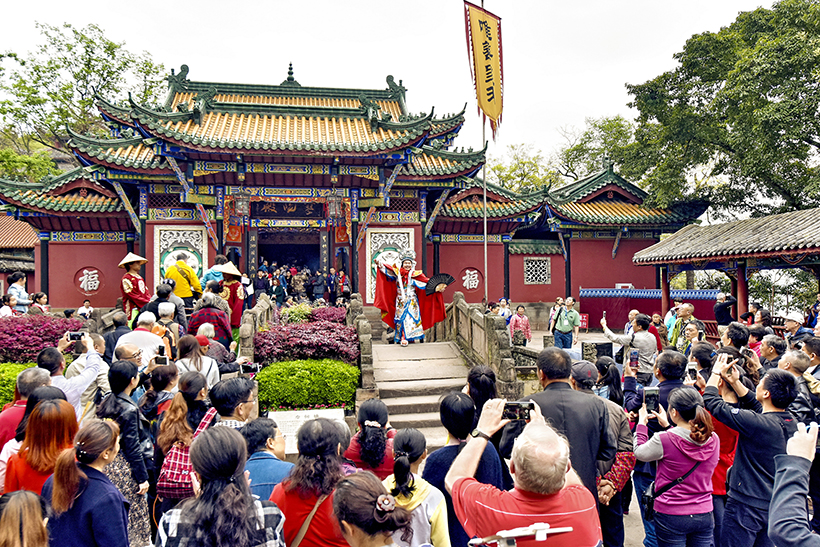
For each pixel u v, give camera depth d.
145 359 6.69
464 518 2.79
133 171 15.94
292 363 9.10
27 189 18.86
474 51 13.70
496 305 15.88
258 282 17.12
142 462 4.46
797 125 18.61
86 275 19.50
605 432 3.95
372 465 3.97
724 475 4.72
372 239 18.14
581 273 24.20
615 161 26.34
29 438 3.66
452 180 17.91
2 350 10.44
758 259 16.42
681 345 10.75
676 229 24.44
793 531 2.74
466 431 3.77
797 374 5.07
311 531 3.02
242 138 15.63
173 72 21.38
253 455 3.57
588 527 2.61
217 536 2.45
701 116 22.06
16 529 2.60
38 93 28.73
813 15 19.16
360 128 17.39
